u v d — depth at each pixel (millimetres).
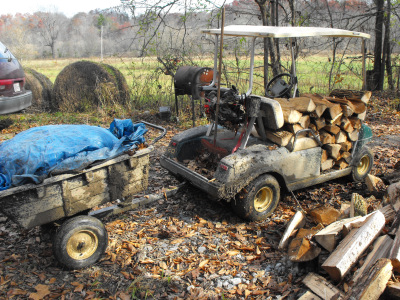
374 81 13914
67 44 49469
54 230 3783
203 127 5391
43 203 3295
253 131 4805
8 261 3730
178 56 11250
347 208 4293
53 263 3689
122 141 3766
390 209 3834
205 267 3604
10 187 3121
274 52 10484
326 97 5066
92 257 3617
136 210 4863
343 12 13164
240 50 10812
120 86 11039
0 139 7863
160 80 13273
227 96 4336
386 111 10648
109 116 10281
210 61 11672
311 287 3055
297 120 4477
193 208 4883
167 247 3984
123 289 3316
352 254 3053
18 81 7730
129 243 4031
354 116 5137
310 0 11930
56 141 3502
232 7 11633
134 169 3896
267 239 4094
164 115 9625
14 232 4312
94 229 3568
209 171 4629
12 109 7582
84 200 3584
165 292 3271
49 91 11422
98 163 3541
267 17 10414
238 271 3551
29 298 3139
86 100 11000
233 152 4477
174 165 4898
